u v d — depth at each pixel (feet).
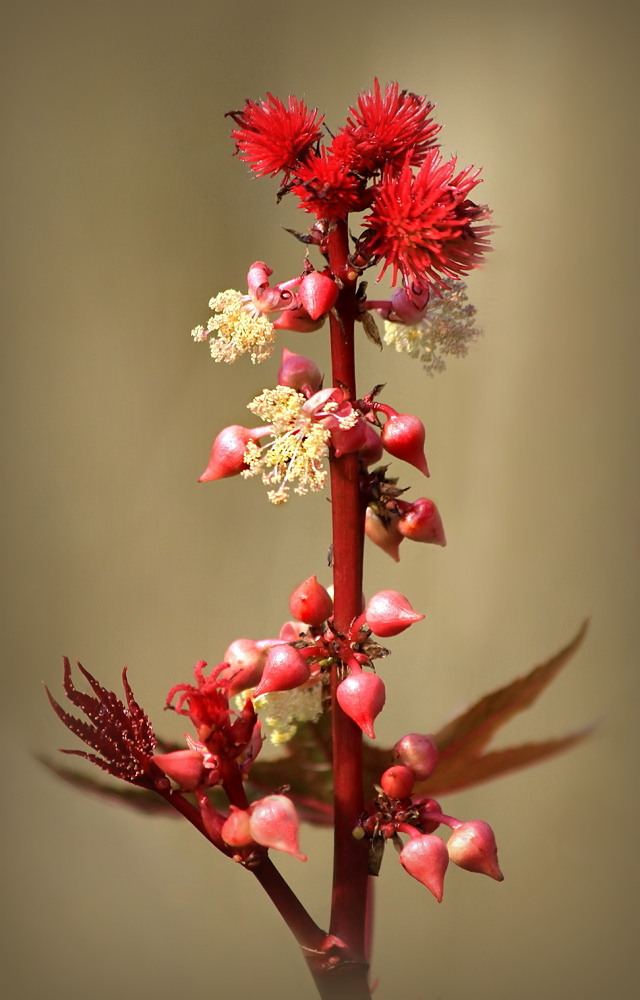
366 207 1.94
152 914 2.23
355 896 1.96
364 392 2.50
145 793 2.10
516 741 2.37
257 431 1.96
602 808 2.35
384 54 2.48
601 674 2.43
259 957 2.21
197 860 2.24
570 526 2.49
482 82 2.47
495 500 2.49
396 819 1.96
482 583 2.48
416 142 1.94
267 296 1.94
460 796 2.36
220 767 1.90
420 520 1.98
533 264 2.48
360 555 1.97
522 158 2.47
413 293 1.96
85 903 2.24
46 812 2.27
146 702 2.50
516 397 2.49
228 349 1.96
